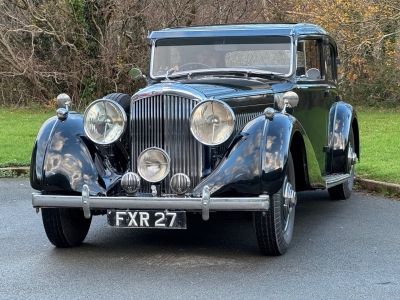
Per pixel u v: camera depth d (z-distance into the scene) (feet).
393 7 68.23
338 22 70.64
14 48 79.30
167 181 18.57
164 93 18.49
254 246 20.26
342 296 15.21
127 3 73.87
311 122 24.21
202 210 17.20
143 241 21.09
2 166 36.96
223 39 23.11
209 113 17.76
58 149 18.79
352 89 83.15
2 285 16.29
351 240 20.95
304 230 22.53
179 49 23.38
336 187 28.14
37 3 78.59
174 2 76.69
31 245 20.57
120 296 15.29
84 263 18.31
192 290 15.71
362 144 44.86
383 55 80.38
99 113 18.71
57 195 18.08
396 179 30.83
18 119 65.82
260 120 18.53
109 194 18.31
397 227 22.86
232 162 17.85
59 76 78.43
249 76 22.81
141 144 18.84
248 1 79.77
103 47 76.38
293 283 16.25
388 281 16.42
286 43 22.90
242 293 15.44
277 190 17.54
